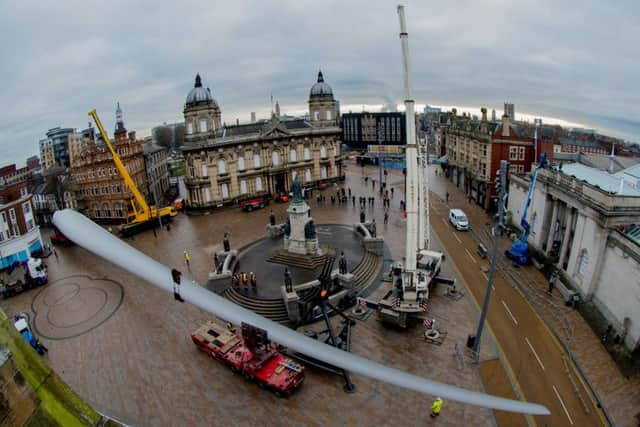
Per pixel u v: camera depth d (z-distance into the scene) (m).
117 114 70.62
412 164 30.62
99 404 26.42
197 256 51.03
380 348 30.94
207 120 71.94
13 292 43.31
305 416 24.78
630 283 29.42
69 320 37.34
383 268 44.38
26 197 53.78
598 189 34.34
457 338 31.89
